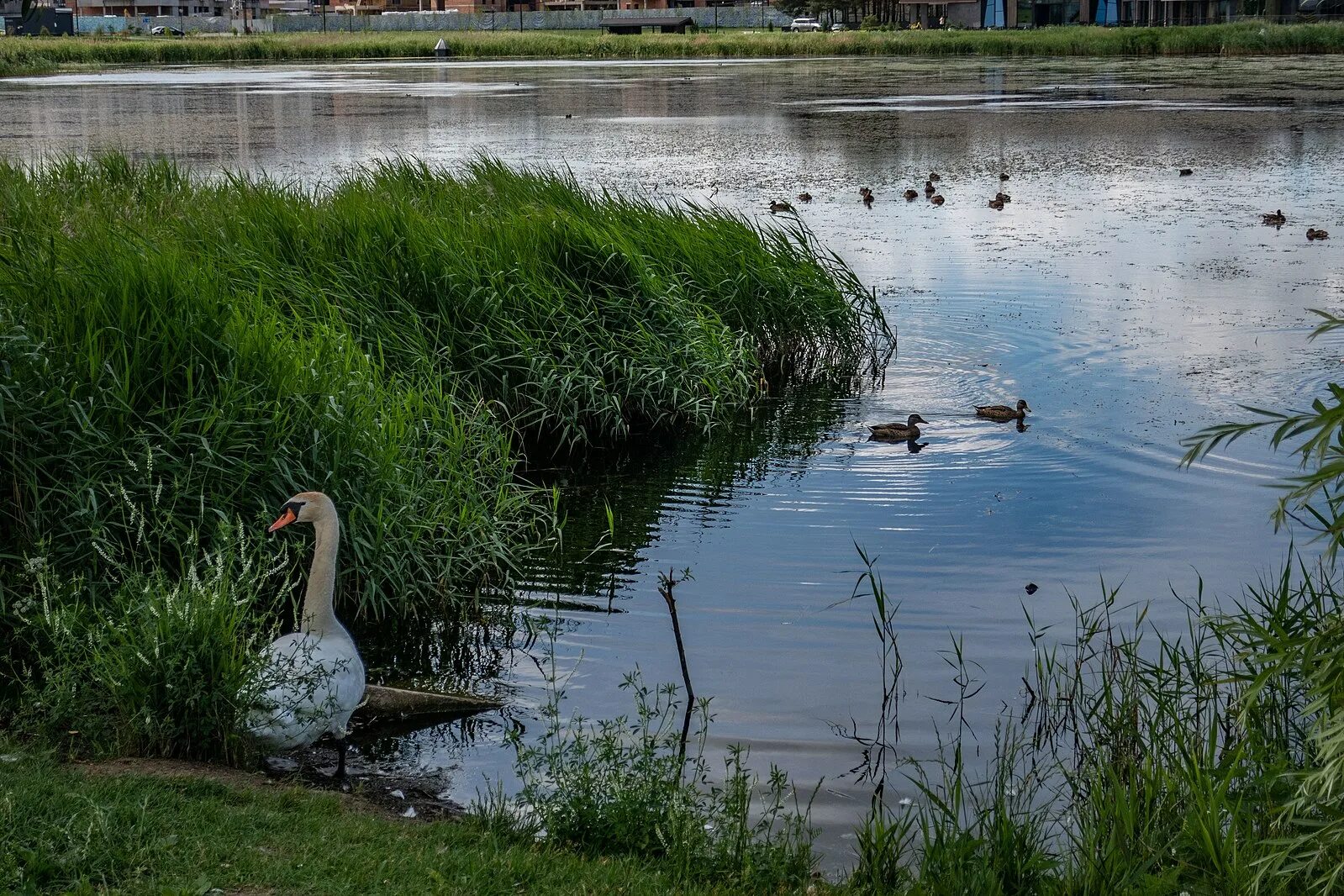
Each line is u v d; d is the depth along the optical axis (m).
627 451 14.55
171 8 167.50
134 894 5.36
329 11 176.25
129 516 9.55
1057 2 120.62
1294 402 14.98
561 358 15.12
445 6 164.62
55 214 16.22
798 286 17.56
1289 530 11.61
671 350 15.41
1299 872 6.26
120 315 10.41
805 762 7.96
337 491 10.17
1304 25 99.56
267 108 54.91
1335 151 39.41
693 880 6.24
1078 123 48.66
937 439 14.41
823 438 14.72
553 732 8.05
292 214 15.60
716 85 72.38
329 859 5.85
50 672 7.66
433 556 10.51
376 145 39.44
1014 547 11.38
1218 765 7.29
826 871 6.75
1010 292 20.58
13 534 9.40
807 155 39.03
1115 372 16.41
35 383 9.80
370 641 9.84
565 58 109.38
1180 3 114.00
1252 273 21.83
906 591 10.55
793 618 10.08
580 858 6.30
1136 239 25.19
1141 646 9.45
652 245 17.08
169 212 17.09
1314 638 6.19
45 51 101.25
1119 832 6.55
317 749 8.11
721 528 12.09
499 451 12.12
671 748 8.06
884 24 128.38
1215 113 51.41
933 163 37.53
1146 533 11.62
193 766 7.14
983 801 7.52
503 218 16.81
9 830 5.71
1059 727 8.44
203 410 10.22
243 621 8.18
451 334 14.45
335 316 12.82
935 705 8.69
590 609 10.33
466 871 5.88
